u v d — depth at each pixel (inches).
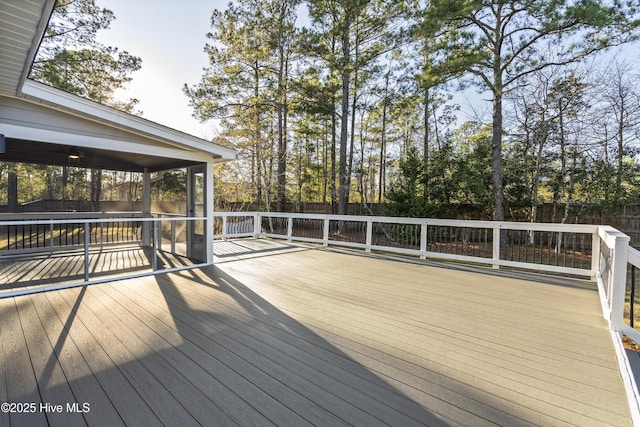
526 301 139.7
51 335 98.7
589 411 65.2
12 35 90.0
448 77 345.1
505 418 62.8
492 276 188.5
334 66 399.5
